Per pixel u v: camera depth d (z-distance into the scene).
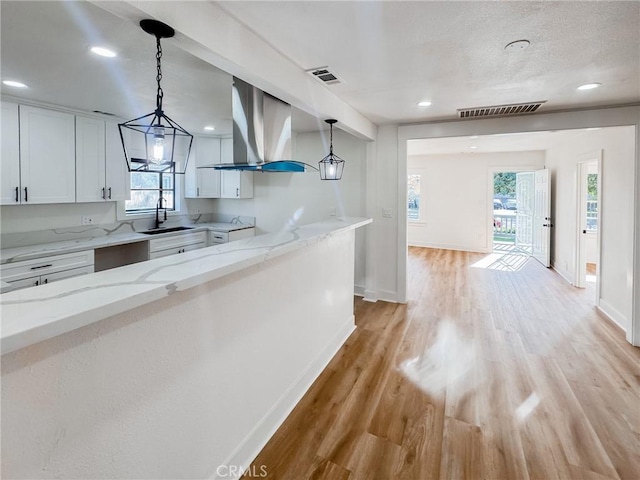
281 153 2.62
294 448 1.92
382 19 1.71
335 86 2.74
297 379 2.36
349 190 4.75
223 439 1.66
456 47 2.02
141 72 2.44
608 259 3.92
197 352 1.47
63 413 0.99
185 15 1.45
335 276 3.03
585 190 5.01
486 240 7.80
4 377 0.85
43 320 0.81
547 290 4.91
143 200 4.82
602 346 3.12
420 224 8.49
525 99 3.09
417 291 4.92
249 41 1.84
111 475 1.13
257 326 1.88
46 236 3.67
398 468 1.78
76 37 1.90
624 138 3.56
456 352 3.04
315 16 1.69
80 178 3.62
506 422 2.12
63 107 3.44
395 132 4.29
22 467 0.90
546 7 1.60
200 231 5.03
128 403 1.18
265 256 1.65
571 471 1.75
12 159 3.11
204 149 5.20
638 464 1.79
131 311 1.17
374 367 2.79
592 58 2.18
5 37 1.91
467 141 5.74
